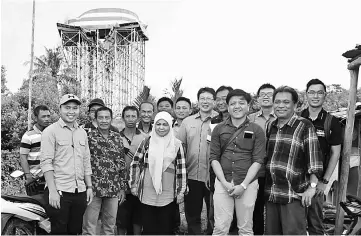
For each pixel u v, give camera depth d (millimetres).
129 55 34781
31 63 13906
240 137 4102
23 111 15656
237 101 4094
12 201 4453
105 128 4656
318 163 3797
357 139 5367
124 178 4809
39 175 5223
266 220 4113
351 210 4414
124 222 5016
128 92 35500
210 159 4223
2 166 9617
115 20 31797
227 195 4094
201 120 5102
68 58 33625
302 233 3900
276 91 4059
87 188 4398
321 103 4312
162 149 4438
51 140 4180
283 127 4043
